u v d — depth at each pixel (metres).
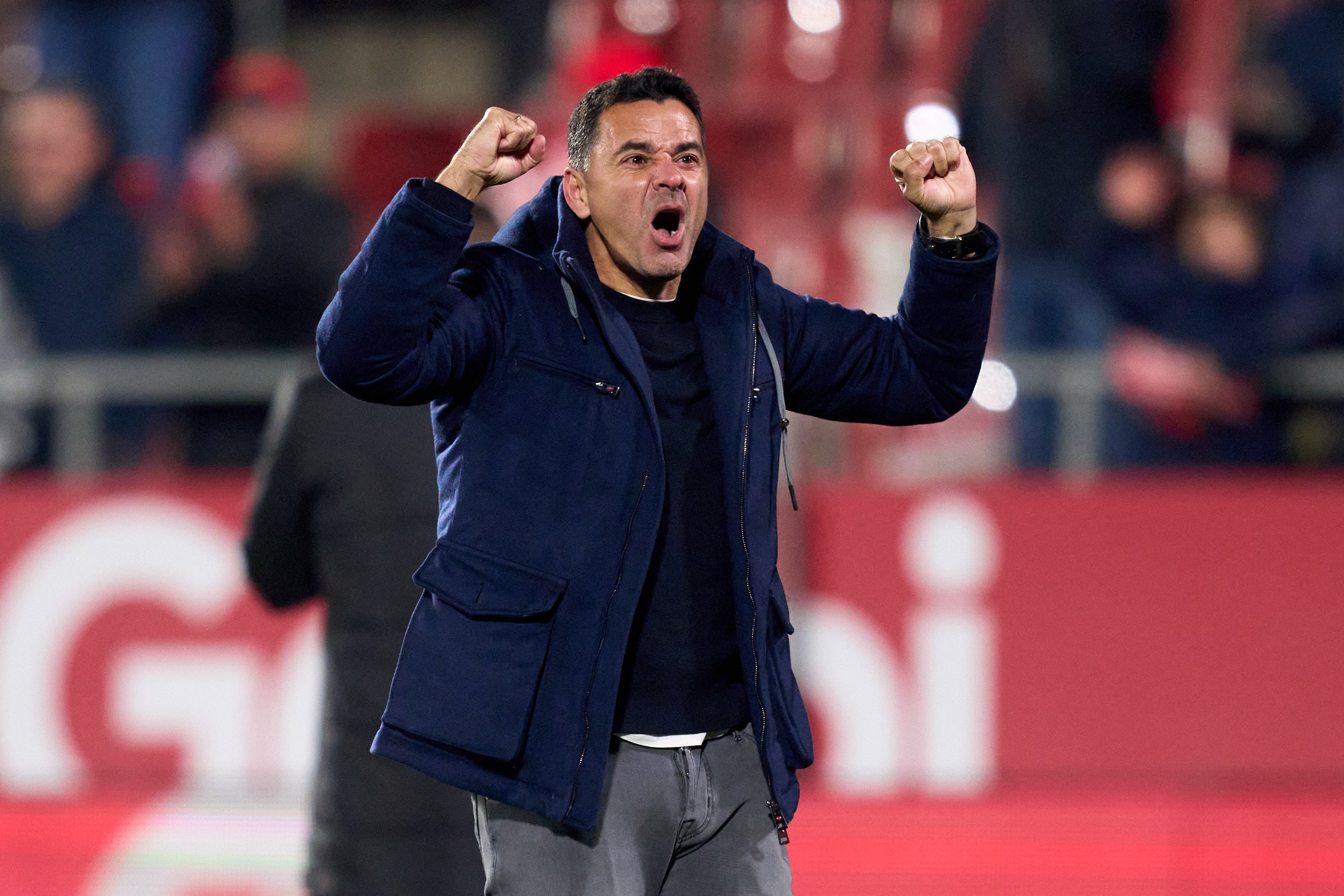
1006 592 21.08
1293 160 27.69
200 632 21.67
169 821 20.69
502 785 9.27
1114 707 20.91
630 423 9.50
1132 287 23.80
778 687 9.79
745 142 23.89
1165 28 28.33
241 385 23.25
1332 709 20.75
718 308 9.86
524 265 9.73
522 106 25.83
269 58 31.55
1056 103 27.77
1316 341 23.41
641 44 23.98
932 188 9.62
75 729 21.72
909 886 18.70
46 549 21.84
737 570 9.55
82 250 25.23
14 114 27.91
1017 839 19.69
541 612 9.27
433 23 36.75
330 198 24.89
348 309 8.90
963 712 21.05
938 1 25.50
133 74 31.50
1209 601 20.91
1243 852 19.28
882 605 21.16
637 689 9.59
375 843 12.33
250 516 13.02
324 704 12.70
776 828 9.83
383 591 12.50
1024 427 22.50
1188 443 22.77
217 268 24.33
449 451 9.69
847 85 24.23
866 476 22.80
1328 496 20.84
